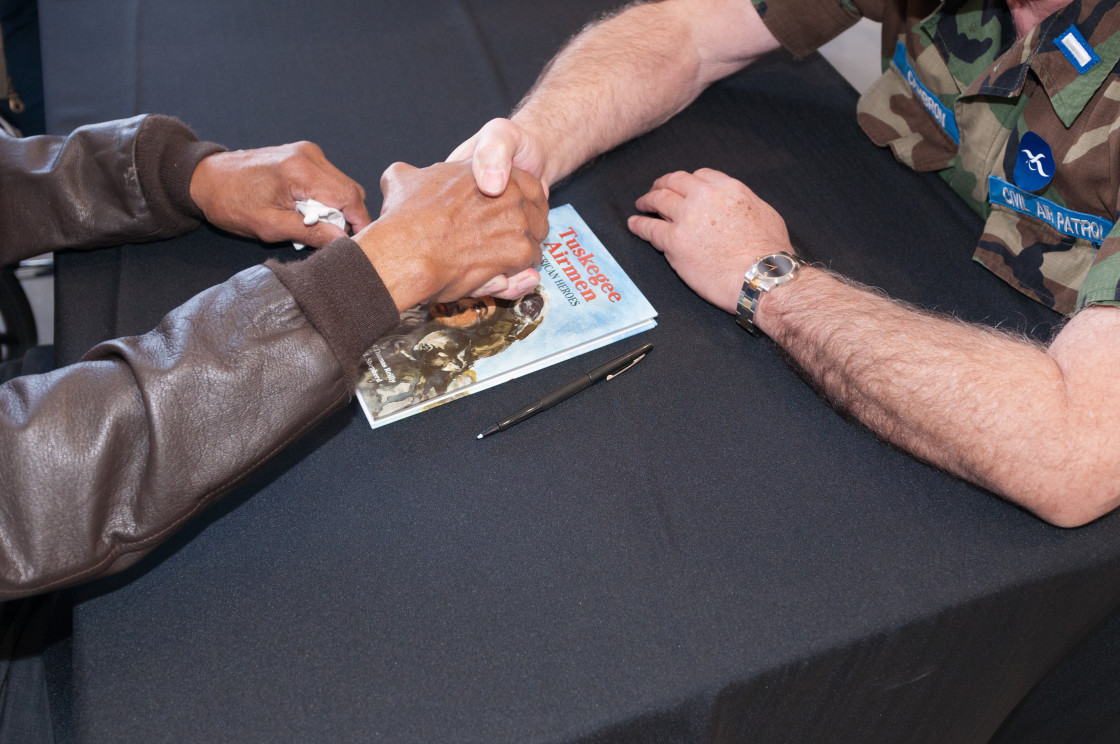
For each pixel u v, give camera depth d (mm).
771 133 1144
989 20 1005
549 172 1025
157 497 635
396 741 589
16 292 1466
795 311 855
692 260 922
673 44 1133
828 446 793
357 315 703
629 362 843
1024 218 971
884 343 804
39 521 613
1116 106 859
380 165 1035
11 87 1513
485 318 868
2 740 791
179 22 1244
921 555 713
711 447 784
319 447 771
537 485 748
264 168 889
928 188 1087
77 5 1266
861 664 687
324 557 694
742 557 702
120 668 624
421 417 797
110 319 870
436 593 671
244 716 600
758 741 733
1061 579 719
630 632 650
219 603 664
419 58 1204
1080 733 1029
